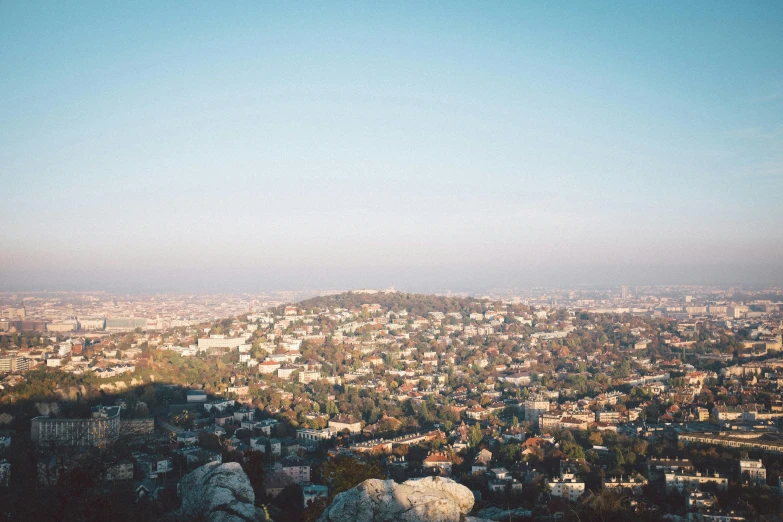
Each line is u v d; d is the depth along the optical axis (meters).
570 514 177.50
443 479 115.00
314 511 161.50
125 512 128.25
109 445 172.75
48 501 126.44
